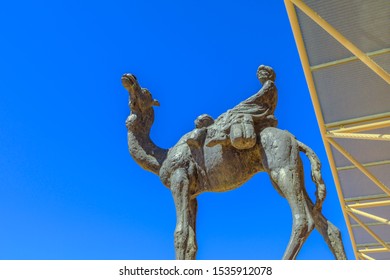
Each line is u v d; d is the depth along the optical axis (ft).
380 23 30.37
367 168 49.67
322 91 39.14
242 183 21.85
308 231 18.86
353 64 35.42
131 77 23.18
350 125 42.88
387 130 42.57
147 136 23.59
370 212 60.03
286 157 20.24
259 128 21.54
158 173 23.00
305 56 35.32
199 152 21.95
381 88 37.22
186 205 21.25
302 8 29.27
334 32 30.58
